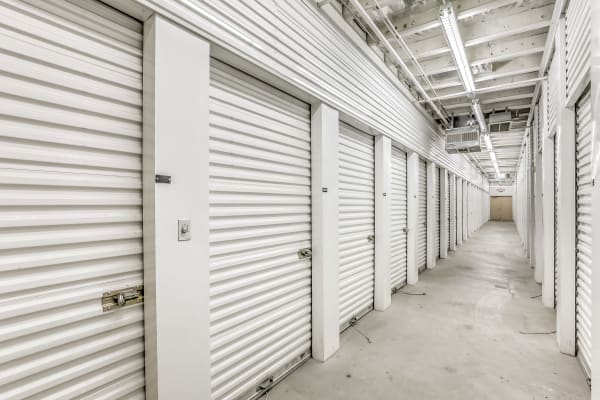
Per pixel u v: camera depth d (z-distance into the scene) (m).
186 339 1.38
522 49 3.31
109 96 1.22
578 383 2.06
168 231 1.30
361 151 3.33
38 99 1.04
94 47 1.17
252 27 1.72
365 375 2.19
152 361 1.29
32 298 1.02
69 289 1.11
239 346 1.83
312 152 2.44
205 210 1.46
